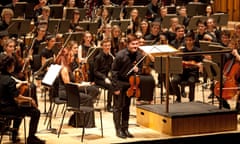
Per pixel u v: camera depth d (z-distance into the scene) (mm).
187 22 20359
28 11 20594
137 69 11891
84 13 21375
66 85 11414
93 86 13586
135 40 11797
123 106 11633
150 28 18062
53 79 11594
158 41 17188
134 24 19812
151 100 13898
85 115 12242
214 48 14109
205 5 21938
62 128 12422
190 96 14695
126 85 11680
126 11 21266
